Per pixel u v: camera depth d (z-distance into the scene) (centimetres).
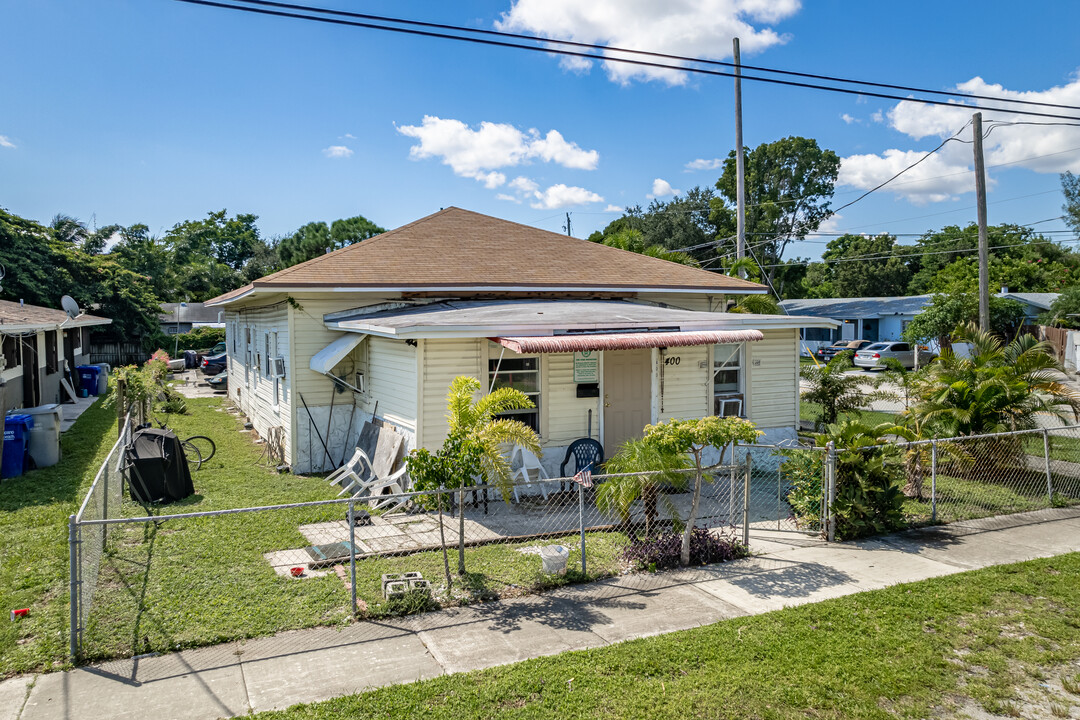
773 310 1880
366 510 1028
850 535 940
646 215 5653
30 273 3291
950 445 1151
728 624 646
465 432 815
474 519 1022
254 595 716
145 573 776
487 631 644
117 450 1007
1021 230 6044
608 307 1380
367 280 1326
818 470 977
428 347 1110
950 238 6325
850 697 519
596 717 490
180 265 7238
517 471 1148
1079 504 1104
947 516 1037
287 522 985
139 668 570
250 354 1953
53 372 2284
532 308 1289
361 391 1359
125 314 3803
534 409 1219
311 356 1348
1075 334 3116
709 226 5762
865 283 6250
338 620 661
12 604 680
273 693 529
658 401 1256
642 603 712
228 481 1247
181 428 1864
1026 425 1241
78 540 612
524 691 524
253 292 1270
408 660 584
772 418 1498
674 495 1180
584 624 659
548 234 1869
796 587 754
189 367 3850
